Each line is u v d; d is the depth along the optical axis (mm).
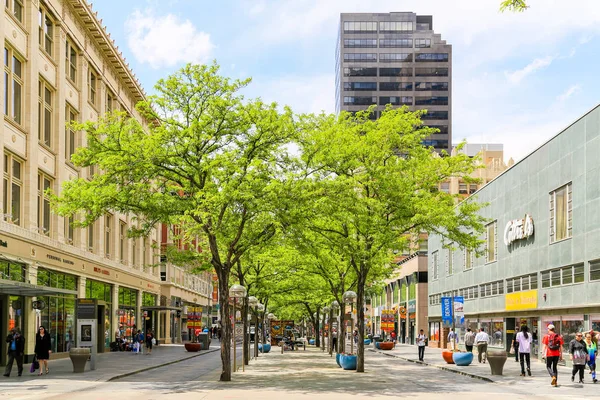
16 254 30312
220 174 23781
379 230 28109
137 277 56594
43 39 35625
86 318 29000
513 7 8773
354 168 28219
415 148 30234
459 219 30109
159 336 68375
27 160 32688
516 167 42969
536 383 23656
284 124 24750
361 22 162375
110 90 49125
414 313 77812
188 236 29672
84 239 41625
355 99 160375
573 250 34031
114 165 23656
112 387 21391
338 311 44938
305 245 25891
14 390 19672
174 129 23859
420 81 160375
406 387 22141
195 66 24844
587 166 32656
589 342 24438
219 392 19703
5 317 29953
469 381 25156
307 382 23828
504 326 44906
